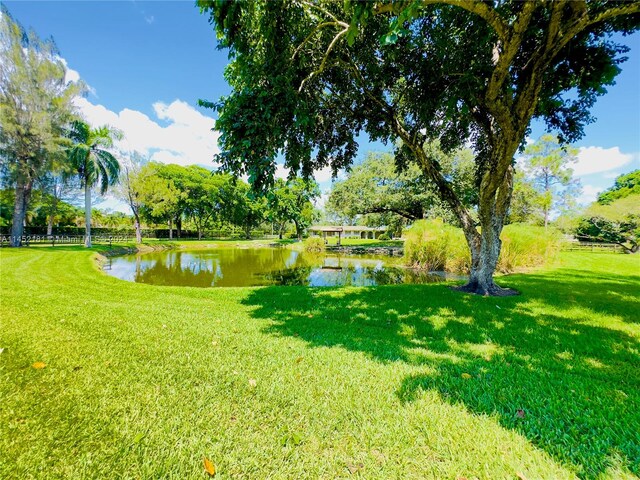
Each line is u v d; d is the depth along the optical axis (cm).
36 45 1563
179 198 3019
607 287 657
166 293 620
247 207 3788
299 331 380
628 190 2564
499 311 478
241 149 396
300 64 495
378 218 2602
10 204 2111
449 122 691
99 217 3672
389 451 158
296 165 606
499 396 214
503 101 481
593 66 484
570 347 338
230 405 198
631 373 271
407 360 284
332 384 229
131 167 2209
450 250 1259
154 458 151
